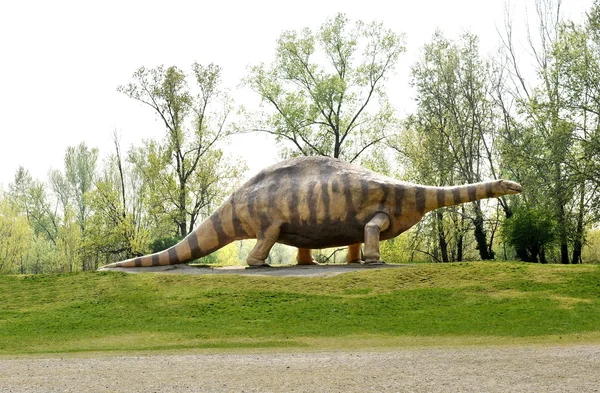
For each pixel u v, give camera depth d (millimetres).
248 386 10688
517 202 43844
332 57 47469
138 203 63750
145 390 10562
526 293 19953
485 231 46000
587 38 37812
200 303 20781
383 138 47344
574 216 39094
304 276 23469
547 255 47281
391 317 18469
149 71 49312
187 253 27844
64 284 23781
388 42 46656
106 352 15023
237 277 23656
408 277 22328
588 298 19078
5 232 59031
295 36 47000
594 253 51875
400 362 12539
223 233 27609
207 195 49594
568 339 15039
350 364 12438
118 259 60031
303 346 15297
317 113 46688
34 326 18953
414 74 45000
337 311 19375
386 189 25703
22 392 10586
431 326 17125
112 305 21078
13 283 24156
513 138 43156
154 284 23219
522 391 10062
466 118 44156
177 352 14742
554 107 37594
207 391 10414
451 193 25656
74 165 75438
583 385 10383
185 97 49281
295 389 10414
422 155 45688
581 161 37094
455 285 21250
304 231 26328
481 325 16922
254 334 17047
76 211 74938
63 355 14758
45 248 66938
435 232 44469
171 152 49125
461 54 44469
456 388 10297
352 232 26016
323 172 26625
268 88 47000
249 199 27062
